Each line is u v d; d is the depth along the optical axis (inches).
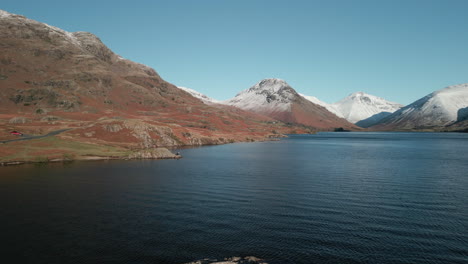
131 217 1374.3
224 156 4003.4
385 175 2492.6
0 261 977.5
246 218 1365.7
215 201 1643.7
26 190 1862.7
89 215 1398.9
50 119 6013.8
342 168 2896.2
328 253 1023.6
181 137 6082.7
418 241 1120.8
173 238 1142.3
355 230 1222.9
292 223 1300.4
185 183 2110.0
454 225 1282.0
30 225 1274.6
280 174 2518.5
